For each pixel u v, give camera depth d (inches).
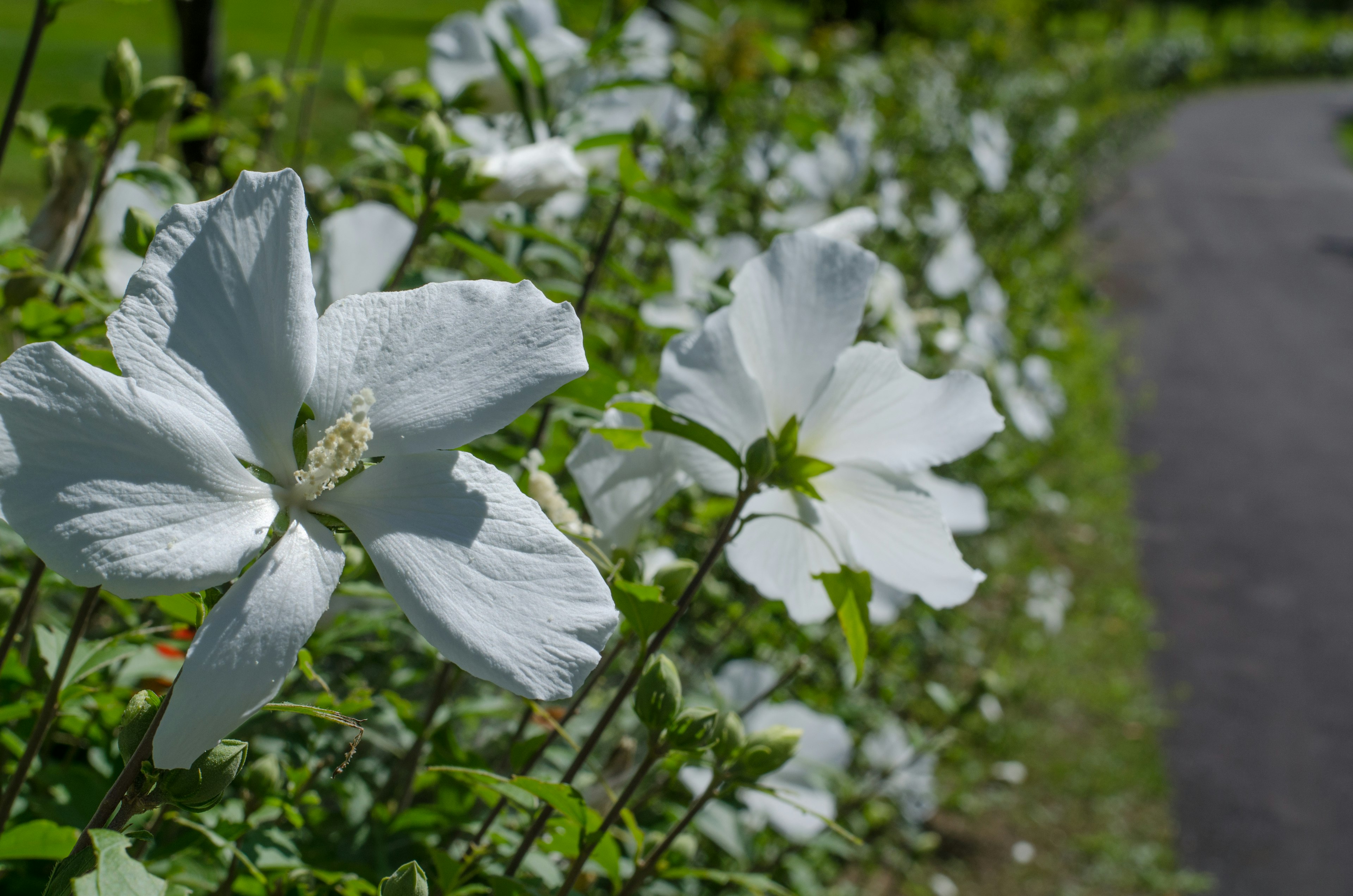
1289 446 119.6
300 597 14.3
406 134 29.9
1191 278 175.6
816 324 18.8
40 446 13.7
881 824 43.3
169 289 14.6
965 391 18.9
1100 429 109.7
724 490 19.8
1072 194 145.9
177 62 119.3
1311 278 186.7
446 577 14.6
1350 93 430.0
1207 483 106.8
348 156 33.2
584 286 24.7
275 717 23.5
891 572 19.4
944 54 138.8
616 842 19.4
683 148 45.6
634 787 18.1
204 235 14.7
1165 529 96.1
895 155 68.0
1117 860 56.1
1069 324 93.8
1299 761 67.9
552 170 21.3
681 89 38.7
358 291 22.9
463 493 14.8
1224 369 140.5
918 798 45.5
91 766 23.2
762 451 18.1
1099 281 163.0
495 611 14.5
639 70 38.4
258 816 19.7
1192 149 281.7
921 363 47.1
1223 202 229.3
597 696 28.4
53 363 13.8
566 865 23.3
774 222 47.0
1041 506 77.8
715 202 46.8
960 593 19.2
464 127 31.0
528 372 14.9
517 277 21.3
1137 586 85.0
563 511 18.7
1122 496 99.1
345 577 21.0
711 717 17.9
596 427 18.1
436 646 14.5
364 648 24.6
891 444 19.0
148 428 14.1
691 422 18.1
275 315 14.8
